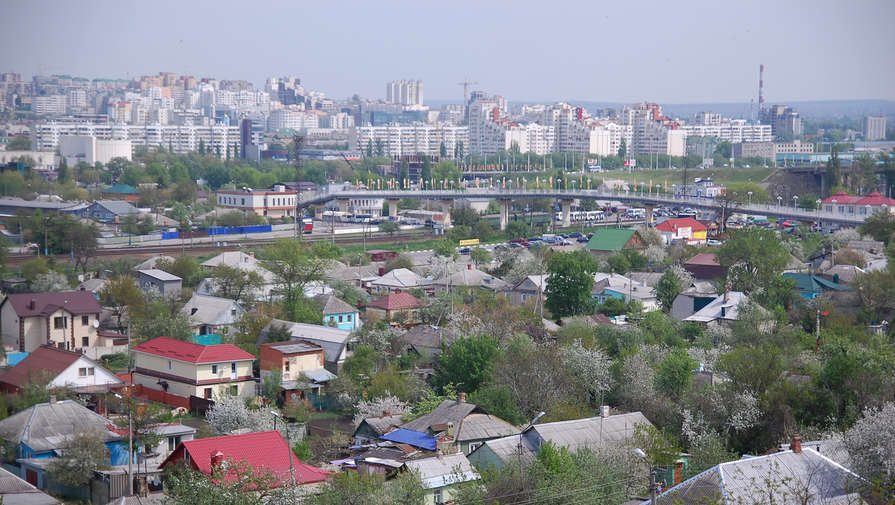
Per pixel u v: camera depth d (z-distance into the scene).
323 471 84.19
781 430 99.06
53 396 103.25
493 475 78.62
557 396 113.00
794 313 167.00
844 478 70.00
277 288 179.25
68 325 148.12
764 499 63.62
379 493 75.69
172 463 82.44
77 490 88.81
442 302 167.88
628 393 113.94
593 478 77.06
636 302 175.88
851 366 106.00
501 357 121.62
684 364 111.25
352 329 158.50
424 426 99.62
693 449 92.94
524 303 185.25
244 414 105.50
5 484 81.19
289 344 132.00
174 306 163.38
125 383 124.25
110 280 171.62
